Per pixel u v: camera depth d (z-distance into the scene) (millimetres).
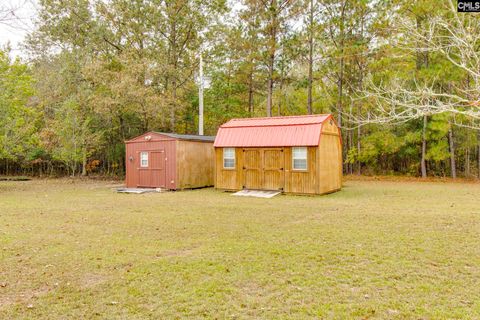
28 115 19891
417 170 22094
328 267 4926
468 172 20984
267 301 3855
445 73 15078
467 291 4023
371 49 19375
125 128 25062
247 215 9180
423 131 19359
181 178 16547
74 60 23984
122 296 4051
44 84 24250
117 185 19484
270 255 5504
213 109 27047
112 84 21266
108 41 24359
